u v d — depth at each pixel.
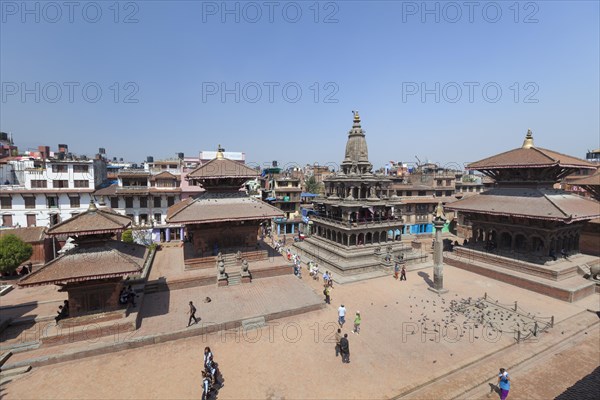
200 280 31.45
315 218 49.28
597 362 20.22
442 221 31.36
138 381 17.86
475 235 43.91
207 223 34.78
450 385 17.72
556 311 27.30
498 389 17.38
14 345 20.94
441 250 31.52
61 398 16.53
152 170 69.12
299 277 36.12
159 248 47.56
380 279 36.22
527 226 35.81
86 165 53.16
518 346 21.72
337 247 43.09
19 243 34.41
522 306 28.36
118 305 23.14
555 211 32.12
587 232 42.84
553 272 32.00
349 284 34.50
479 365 19.62
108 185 60.34
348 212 41.53
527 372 19.11
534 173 36.97
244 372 18.66
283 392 17.03
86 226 21.48
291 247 54.00
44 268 20.48
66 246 45.72
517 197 37.41
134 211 54.31
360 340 22.27
